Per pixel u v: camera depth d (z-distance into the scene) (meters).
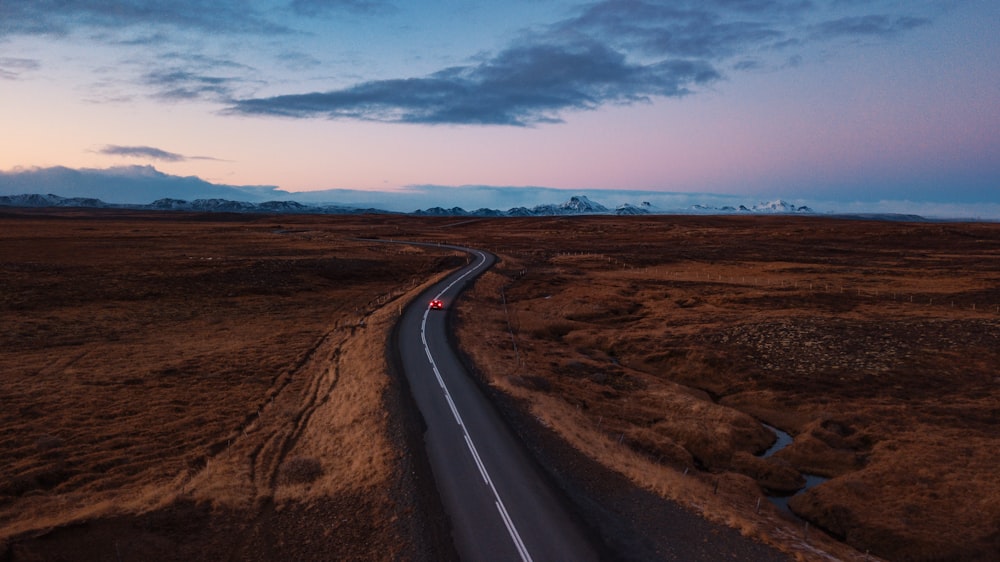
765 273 100.00
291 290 86.75
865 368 46.16
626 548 20.16
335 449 29.39
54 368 45.31
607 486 25.08
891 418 37.47
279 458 29.28
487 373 42.00
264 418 35.56
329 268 103.38
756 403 42.50
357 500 23.53
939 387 42.06
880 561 22.61
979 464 30.20
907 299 72.00
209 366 47.00
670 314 68.44
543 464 26.97
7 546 18.70
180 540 20.89
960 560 22.92
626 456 29.34
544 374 44.78
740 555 19.86
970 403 38.88
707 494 25.88
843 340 52.56
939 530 24.70
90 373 44.28
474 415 32.91
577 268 111.00
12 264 87.75
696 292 81.00
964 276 90.56
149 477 27.33
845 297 73.19
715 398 44.78
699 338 56.19
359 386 38.59
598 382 45.66
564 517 22.08
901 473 29.84
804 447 34.50
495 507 22.73
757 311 67.12
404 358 45.22
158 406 37.75
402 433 29.64
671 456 32.47
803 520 26.91
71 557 19.14
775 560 19.59
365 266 109.31
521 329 62.19
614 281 92.50
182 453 30.56
